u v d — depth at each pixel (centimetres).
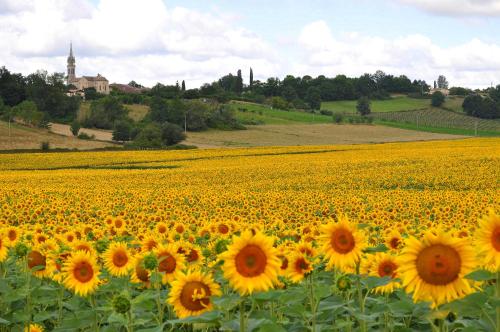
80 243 757
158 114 14825
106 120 15075
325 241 509
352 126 16088
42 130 13262
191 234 1053
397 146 8631
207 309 462
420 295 377
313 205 2392
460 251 374
